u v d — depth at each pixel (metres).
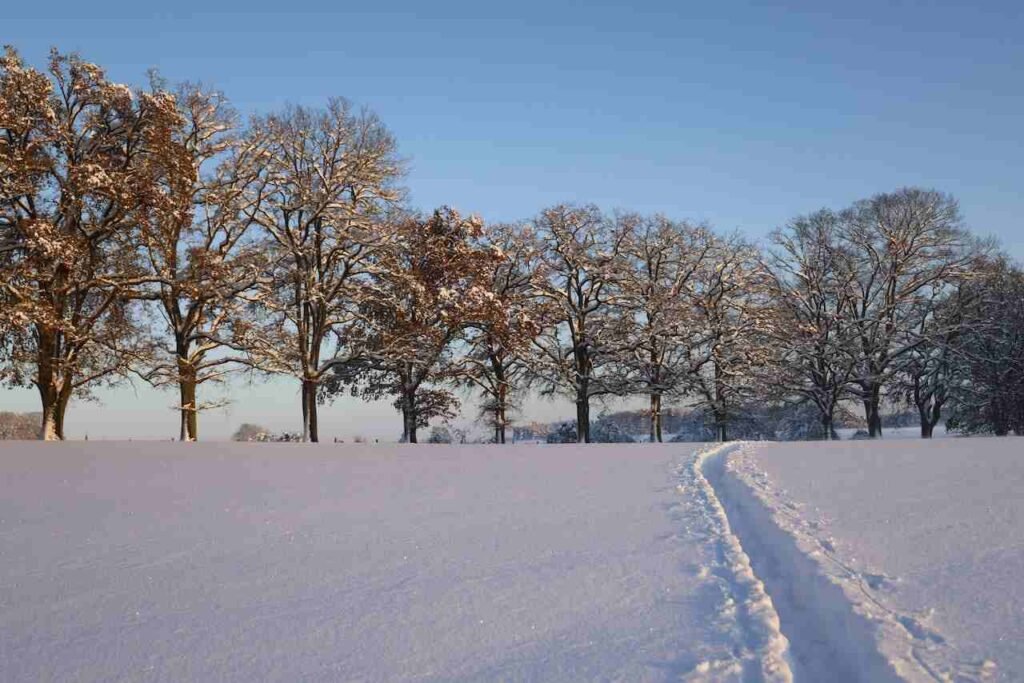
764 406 45.38
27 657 5.07
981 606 4.91
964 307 43.97
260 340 32.31
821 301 44.69
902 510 7.93
